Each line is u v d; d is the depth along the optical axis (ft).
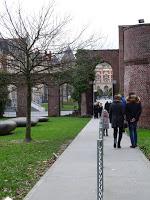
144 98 96.27
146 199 29.91
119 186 34.01
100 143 26.94
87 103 185.68
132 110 60.18
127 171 40.68
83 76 77.87
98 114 161.89
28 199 29.94
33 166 44.80
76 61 74.43
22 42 70.54
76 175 38.86
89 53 79.87
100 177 26.96
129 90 99.76
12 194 31.68
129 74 100.22
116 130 60.13
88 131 95.30
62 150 59.88
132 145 60.08
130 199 29.89
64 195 31.09
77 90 184.03
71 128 105.70
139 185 34.37
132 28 99.14
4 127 88.89
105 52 189.47
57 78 73.97
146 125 95.55
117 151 56.13
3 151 58.49
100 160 27.12
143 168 42.34
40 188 33.42
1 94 77.25
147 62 96.63
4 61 72.54
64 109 268.62
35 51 71.72
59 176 38.42
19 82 73.56
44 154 54.65
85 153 54.54
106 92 388.57
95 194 31.32
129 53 100.37
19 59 71.97
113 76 189.88
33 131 96.73
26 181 36.63
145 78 96.53
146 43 96.94
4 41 72.28
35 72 73.00
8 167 43.86
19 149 60.80
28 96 73.56
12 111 231.91
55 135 85.15
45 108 272.72
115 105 60.13
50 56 72.64
